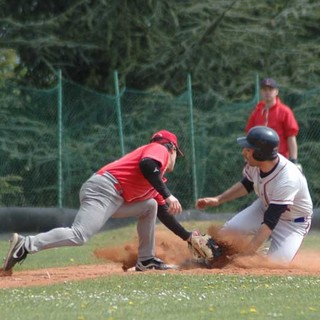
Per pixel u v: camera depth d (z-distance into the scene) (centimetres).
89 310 1973
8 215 4469
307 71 6194
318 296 2161
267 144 2636
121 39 6050
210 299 2112
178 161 5088
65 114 4884
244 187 2862
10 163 4816
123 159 2645
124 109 5134
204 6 6234
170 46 6166
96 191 2608
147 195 2653
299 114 5288
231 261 2750
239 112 5250
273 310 1967
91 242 4131
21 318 1886
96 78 6059
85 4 5994
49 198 4825
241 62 6278
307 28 6519
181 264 2794
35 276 2641
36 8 6103
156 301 2083
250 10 6450
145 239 2691
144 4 6078
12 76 5744
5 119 4816
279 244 2784
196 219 4847
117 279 2416
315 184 5209
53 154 4834
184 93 5512
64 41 5962
